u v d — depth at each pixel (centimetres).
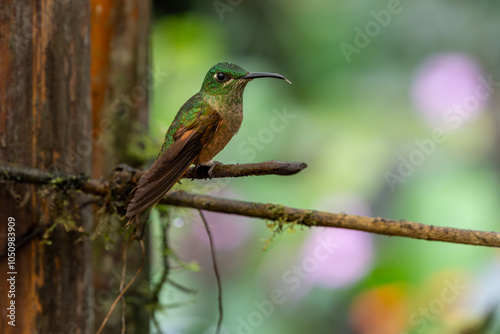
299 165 448
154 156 788
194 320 1011
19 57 523
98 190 552
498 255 859
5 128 521
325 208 1116
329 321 997
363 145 1151
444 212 1067
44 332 547
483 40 1206
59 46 540
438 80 1149
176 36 1118
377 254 977
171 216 689
